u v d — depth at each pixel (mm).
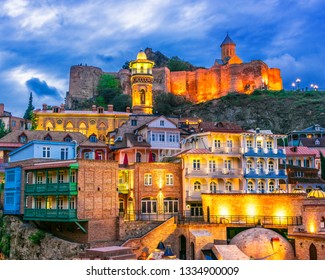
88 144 76188
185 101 181875
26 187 65500
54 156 69125
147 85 130375
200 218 68062
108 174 61500
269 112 165250
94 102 175750
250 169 76750
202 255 56062
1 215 69875
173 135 84312
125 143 84000
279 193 64188
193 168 72875
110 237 60469
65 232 61406
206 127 93375
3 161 78750
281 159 89688
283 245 55094
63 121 116938
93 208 59281
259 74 179625
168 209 69438
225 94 179250
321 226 55375
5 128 126938
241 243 56219
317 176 89938
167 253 52031
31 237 62219
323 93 178875
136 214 66812
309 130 122688
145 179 68438
